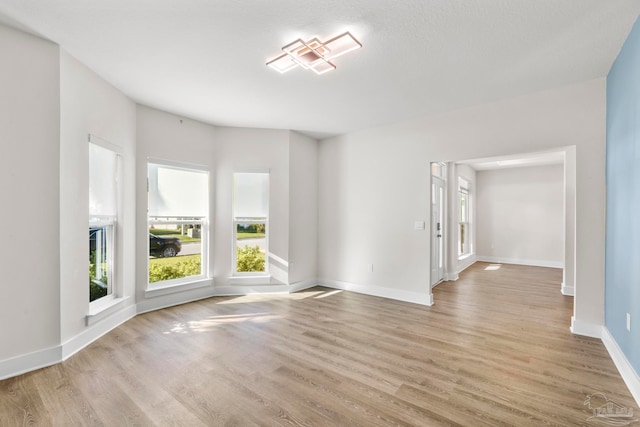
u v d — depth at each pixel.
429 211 4.30
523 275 6.43
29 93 2.44
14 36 2.38
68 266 2.71
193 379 2.31
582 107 3.19
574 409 1.95
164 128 4.11
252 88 3.39
